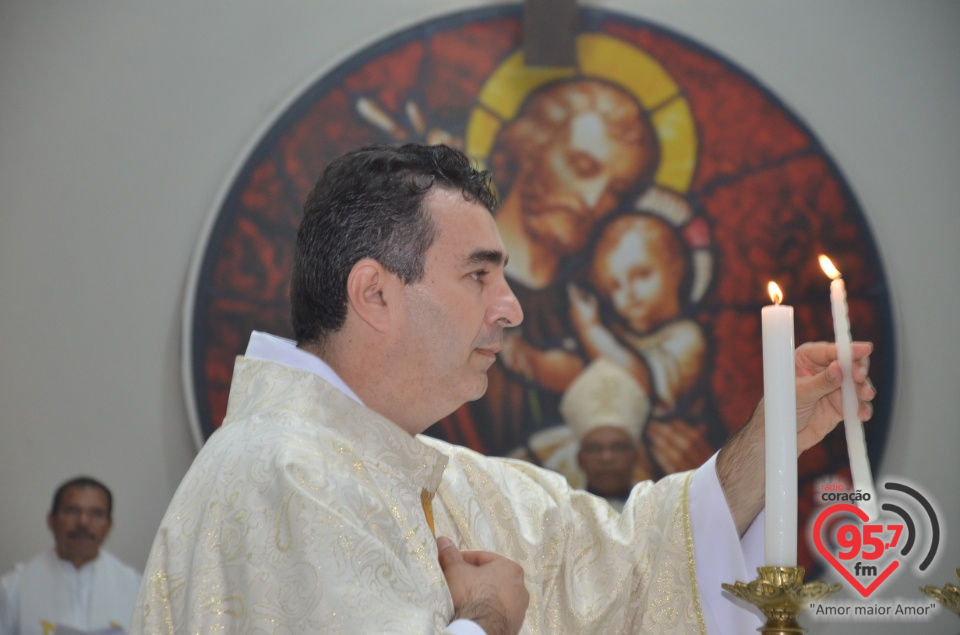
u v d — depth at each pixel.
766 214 5.37
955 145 5.50
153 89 5.34
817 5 5.61
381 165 1.58
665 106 5.44
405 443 1.51
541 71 5.43
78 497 4.88
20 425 5.03
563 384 5.25
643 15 5.50
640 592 1.85
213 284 5.12
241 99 5.39
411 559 1.35
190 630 1.26
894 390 5.20
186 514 1.38
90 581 4.84
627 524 1.91
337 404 1.47
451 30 5.43
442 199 1.57
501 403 5.23
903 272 5.39
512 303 1.59
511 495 1.92
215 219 5.16
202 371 5.05
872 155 5.50
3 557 4.89
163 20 5.41
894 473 5.21
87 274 5.18
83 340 5.13
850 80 5.55
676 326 5.30
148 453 5.07
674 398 5.25
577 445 5.18
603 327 5.29
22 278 5.15
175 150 5.31
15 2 5.34
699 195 5.38
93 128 5.29
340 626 1.20
